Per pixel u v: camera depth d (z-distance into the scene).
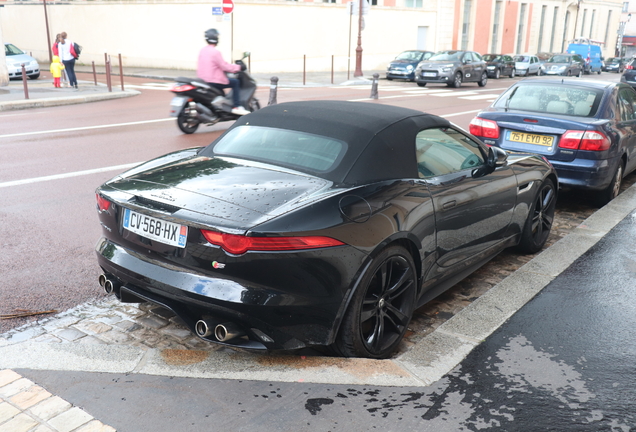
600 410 2.90
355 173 3.36
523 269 4.82
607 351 3.50
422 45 37.72
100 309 3.89
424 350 3.44
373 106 4.11
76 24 32.00
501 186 4.42
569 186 6.32
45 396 2.84
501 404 2.92
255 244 2.80
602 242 5.56
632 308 4.12
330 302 3.01
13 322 3.68
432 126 3.99
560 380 3.17
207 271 2.92
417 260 3.58
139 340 3.48
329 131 3.64
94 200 6.42
